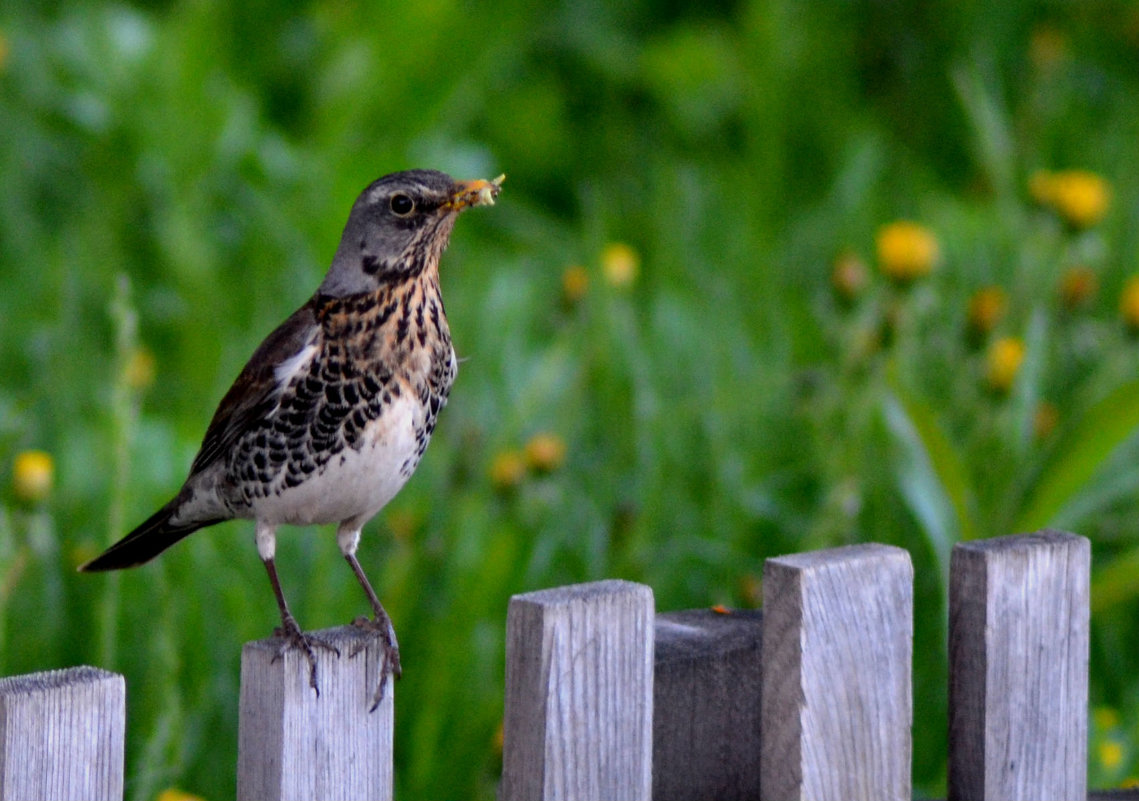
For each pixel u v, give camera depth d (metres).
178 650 7.82
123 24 14.92
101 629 7.30
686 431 10.13
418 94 15.55
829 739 4.61
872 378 8.92
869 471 9.41
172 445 10.01
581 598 4.30
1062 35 17.89
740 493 9.49
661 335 11.40
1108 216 12.91
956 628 4.88
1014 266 11.75
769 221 14.88
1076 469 8.10
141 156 13.93
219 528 8.77
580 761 4.34
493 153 17.14
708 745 5.00
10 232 13.09
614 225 14.15
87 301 12.00
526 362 11.16
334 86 15.52
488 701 7.76
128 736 7.69
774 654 4.61
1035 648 4.89
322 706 4.28
